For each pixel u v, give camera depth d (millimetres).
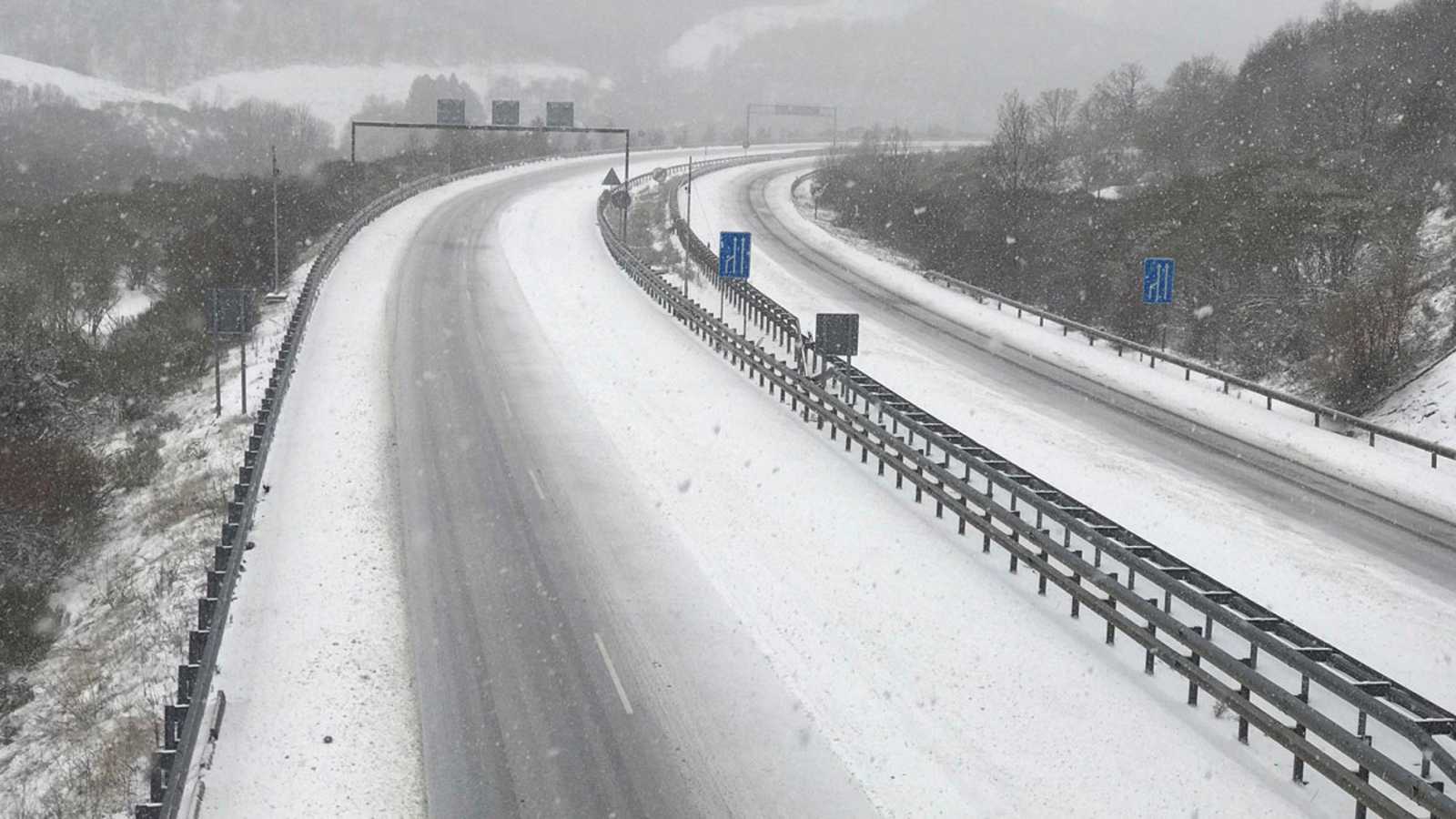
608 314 43250
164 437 31109
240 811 12805
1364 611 18828
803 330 42719
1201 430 31078
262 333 39406
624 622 17656
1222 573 20234
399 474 24312
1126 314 48781
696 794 13242
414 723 14727
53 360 34969
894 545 20844
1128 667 16234
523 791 13250
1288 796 13070
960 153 111625
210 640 14609
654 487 23906
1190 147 86062
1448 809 10844
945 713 15023
